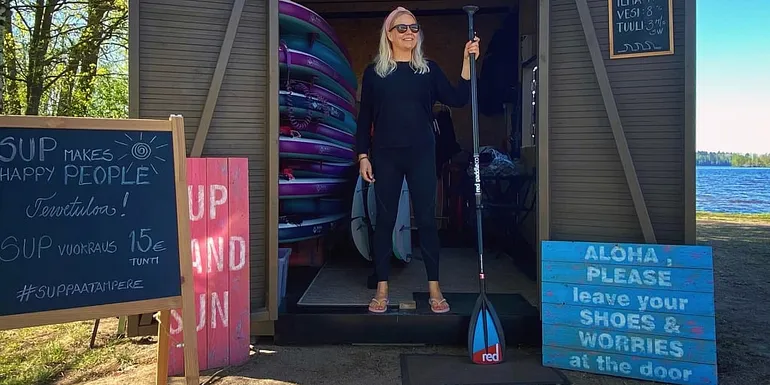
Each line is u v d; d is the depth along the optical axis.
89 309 2.02
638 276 2.50
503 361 2.60
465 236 5.24
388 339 2.80
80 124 2.06
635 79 2.62
